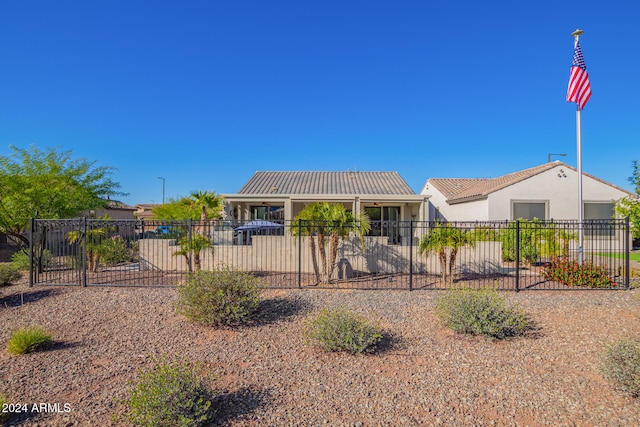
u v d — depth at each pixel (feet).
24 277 37.88
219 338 21.48
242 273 27.55
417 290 31.09
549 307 26.35
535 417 13.26
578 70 43.52
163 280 35.42
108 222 36.19
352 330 19.66
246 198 66.13
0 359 18.76
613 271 39.60
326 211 33.71
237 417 13.41
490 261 39.60
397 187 74.38
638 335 20.79
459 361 18.08
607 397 14.35
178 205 90.48
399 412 13.71
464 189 87.71
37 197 45.37
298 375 16.80
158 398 12.57
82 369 17.58
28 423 13.16
